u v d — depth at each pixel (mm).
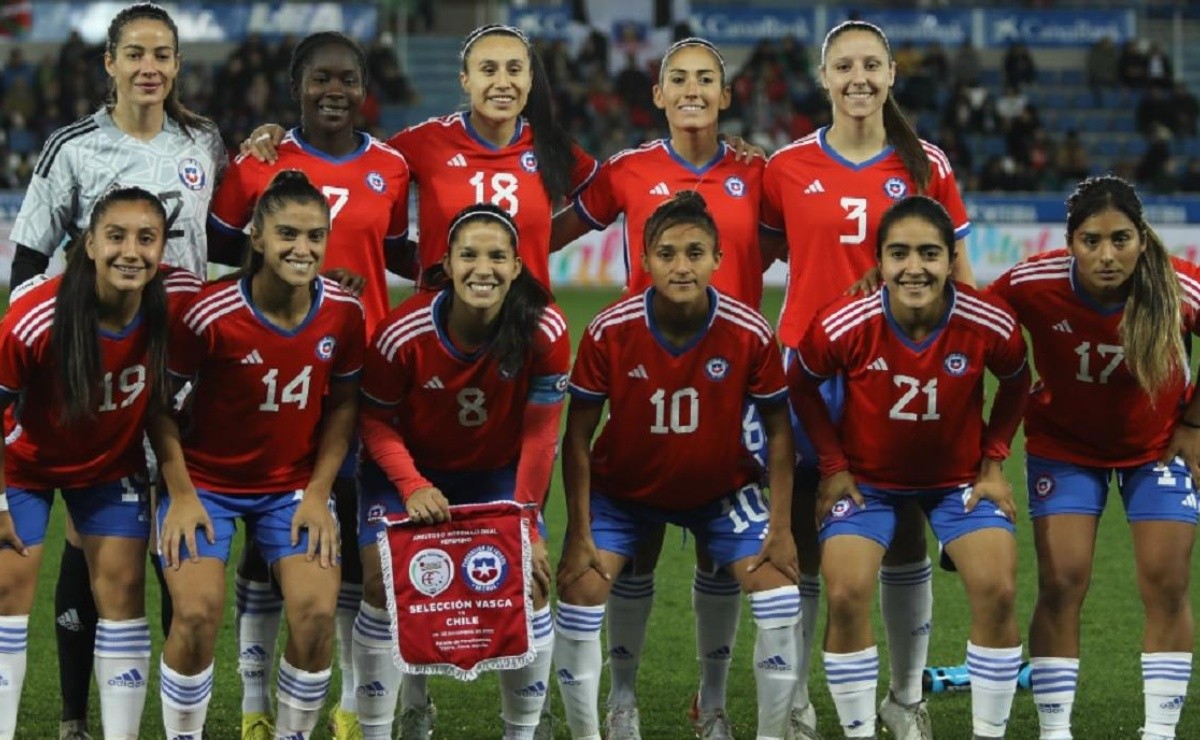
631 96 28781
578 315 20375
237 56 27891
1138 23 33625
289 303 6301
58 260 18688
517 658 6285
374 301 7363
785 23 32250
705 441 6625
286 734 6305
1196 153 29531
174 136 7203
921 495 6664
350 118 7305
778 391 6633
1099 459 6711
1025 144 27531
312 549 6309
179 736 6254
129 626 6344
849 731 6480
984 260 24516
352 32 31781
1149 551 6559
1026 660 8219
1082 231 6363
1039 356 6723
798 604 6586
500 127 7500
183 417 6496
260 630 6891
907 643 7133
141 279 6047
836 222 7391
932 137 28562
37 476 6355
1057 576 6582
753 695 7895
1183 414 6645
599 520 6770
